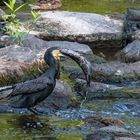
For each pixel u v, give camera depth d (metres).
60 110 13.09
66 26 19.42
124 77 15.57
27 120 12.39
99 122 12.36
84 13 20.45
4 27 17.84
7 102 13.00
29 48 15.85
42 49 16.41
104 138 11.25
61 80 14.92
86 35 19.34
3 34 17.92
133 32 19.91
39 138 11.54
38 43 17.11
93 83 14.68
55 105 13.21
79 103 13.69
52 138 11.55
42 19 19.47
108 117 12.69
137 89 14.89
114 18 20.69
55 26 19.38
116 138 11.19
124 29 20.09
